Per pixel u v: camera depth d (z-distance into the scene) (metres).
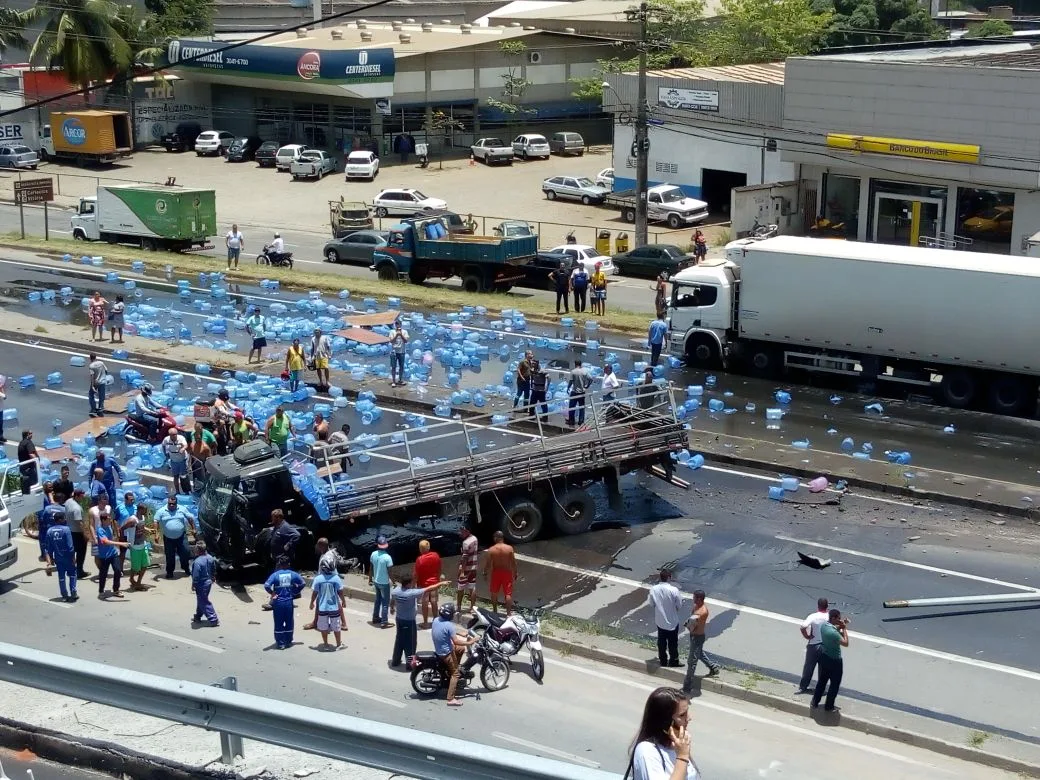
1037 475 28.95
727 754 17.11
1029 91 48.22
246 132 88.69
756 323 37.09
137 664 19.19
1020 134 48.84
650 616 22.27
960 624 21.83
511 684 19.12
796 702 18.80
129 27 88.69
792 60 55.06
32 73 86.69
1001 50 60.38
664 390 27.80
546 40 87.38
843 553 24.95
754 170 61.38
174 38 92.12
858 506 27.53
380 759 8.48
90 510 22.52
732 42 80.44
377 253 51.16
